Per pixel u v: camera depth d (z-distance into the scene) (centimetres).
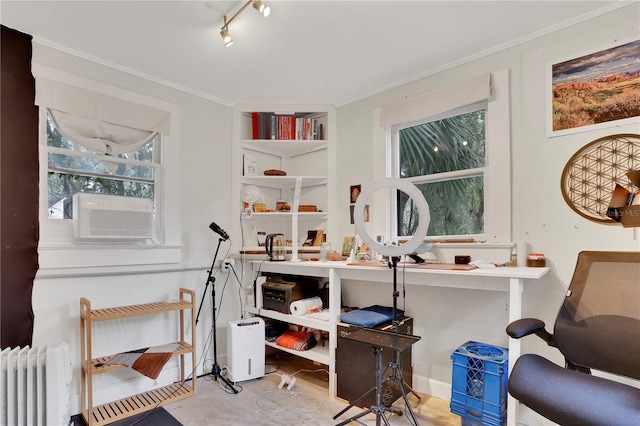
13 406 176
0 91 206
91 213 226
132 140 262
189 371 284
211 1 185
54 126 231
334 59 248
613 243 190
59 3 185
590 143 197
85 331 232
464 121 257
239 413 228
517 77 225
